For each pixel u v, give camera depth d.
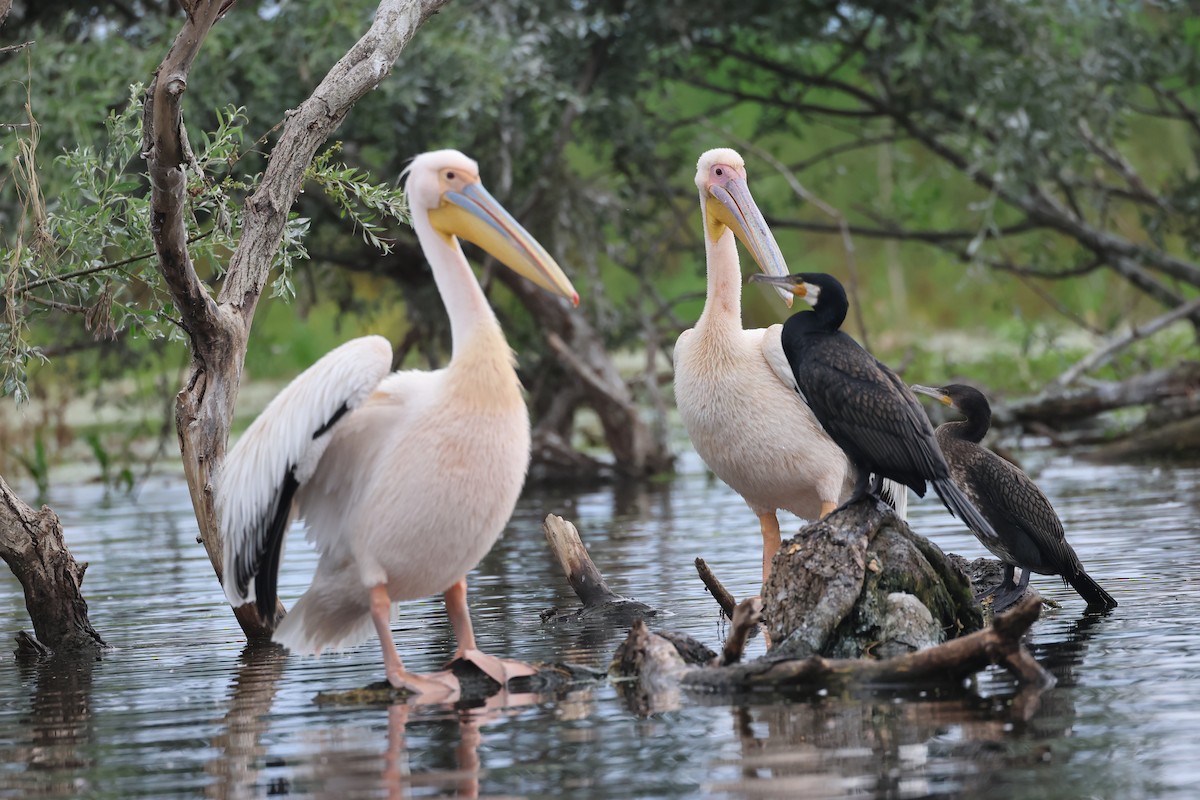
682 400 10.73
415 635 10.12
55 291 11.15
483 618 10.78
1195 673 7.54
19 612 12.20
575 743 6.72
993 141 24.59
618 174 25.58
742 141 24.58
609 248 25.50
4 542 9.95
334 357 7.94
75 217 10.53
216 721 7.59
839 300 9.07
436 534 7.99
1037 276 27.17
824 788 5.84
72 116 18.14
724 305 10.62
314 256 23.16
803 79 25.66
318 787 6.19
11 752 7.06
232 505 8.09
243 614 10.24
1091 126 23.75
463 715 7.45
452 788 6.06
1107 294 34.75
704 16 23.14
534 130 22.27
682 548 14.02
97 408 24.59
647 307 28.41
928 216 26.70
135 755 6.90
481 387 7.96
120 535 17.42
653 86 24.58
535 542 15.38
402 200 11.16
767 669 7.69
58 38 21.25
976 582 10.74
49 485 24.22
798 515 11.05
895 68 24.64
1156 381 22.67
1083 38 23.06
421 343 24.31
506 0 21.30
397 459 7.94
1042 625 9.25
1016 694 7.25
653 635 8.43
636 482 22.20
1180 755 6.05
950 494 8.55
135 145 10.80
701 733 6.79
